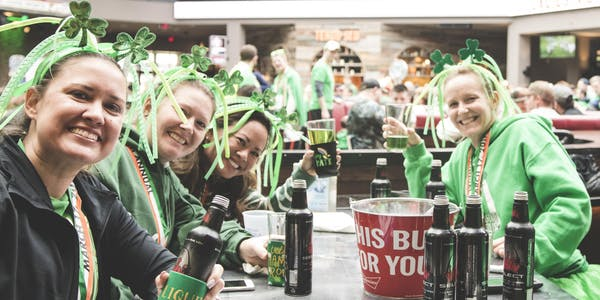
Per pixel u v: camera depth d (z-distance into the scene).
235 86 2.27
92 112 1.32
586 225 2.15
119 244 1.60
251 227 2.05
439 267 1.32
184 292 1.26
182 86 1.98
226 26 17.86
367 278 1.53
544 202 2.24
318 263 1.86
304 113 7.45
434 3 16.62
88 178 1.57
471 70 2.47
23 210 1.29
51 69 1.34
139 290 1.60
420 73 17.75
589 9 14.06
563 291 1.62
